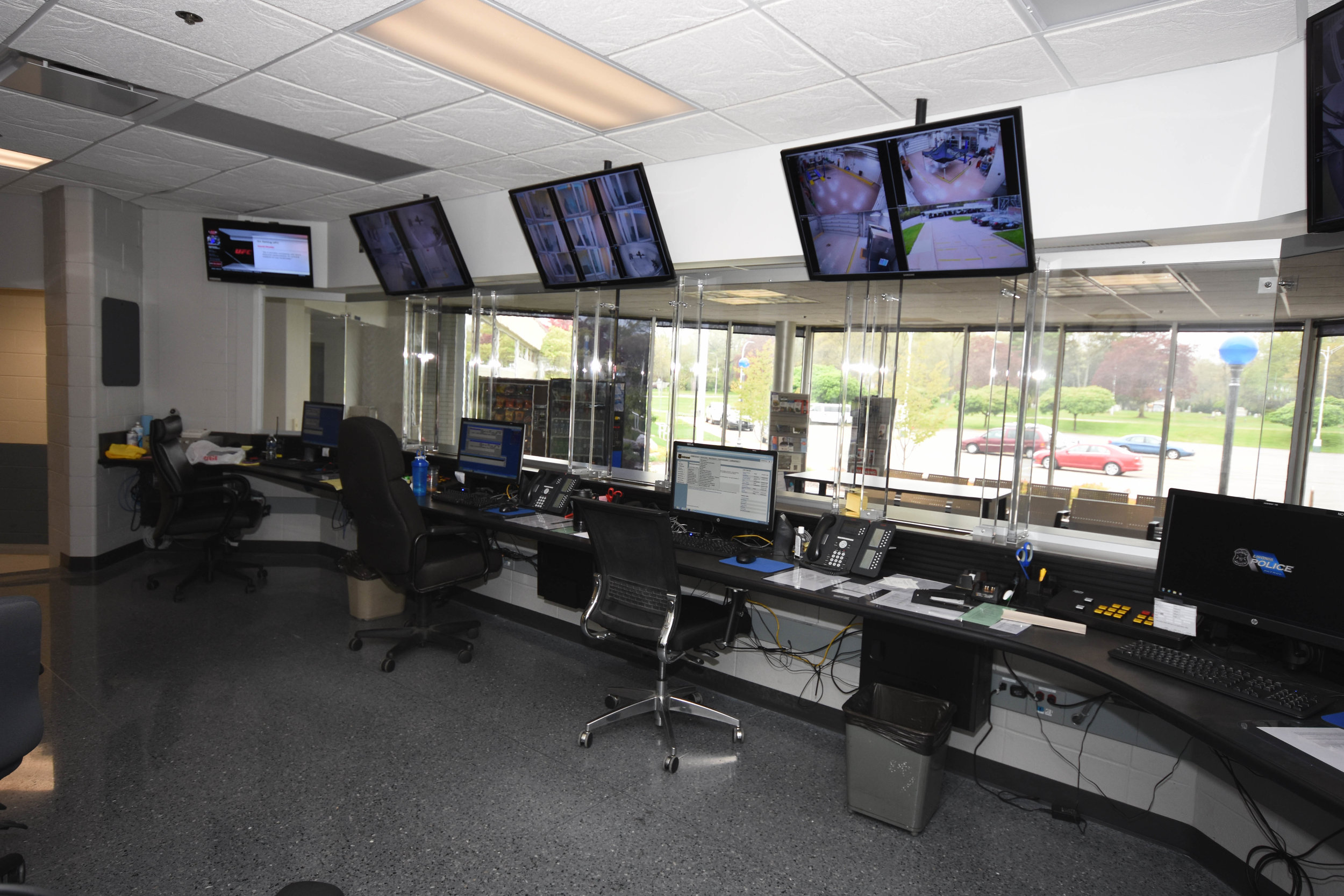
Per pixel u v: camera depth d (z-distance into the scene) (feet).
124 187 16.01
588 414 14.75
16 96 10.43
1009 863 7.63
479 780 8.77
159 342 18.76
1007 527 9.69
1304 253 7.70
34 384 19.53
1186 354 17.99
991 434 10.05
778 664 11.20
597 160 12.15
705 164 11.70
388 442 11.68
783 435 24.02
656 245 12.05
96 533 17.13
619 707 10.85
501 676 12.06
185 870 6.91
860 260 9.91
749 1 6.85
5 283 17.16
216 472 17.66
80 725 9.72
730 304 21.24
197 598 15.51
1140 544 8.67
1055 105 8.53
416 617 13.34
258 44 8.41
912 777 7.93
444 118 10.52
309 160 12.99
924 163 8.78
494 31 7.73
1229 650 6.93
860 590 8.98
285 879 6.86
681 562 10.12
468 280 15.48
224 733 9.66
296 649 12.79
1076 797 8.65
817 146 9.46
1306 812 6.60
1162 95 7.86
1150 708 5.94
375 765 9.01
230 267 18.20
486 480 15.33
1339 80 5.84
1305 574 6.33
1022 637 7.41
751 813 8.34
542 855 7.38
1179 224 7.79
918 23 7.07
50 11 7.80
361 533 12.29
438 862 7.20
